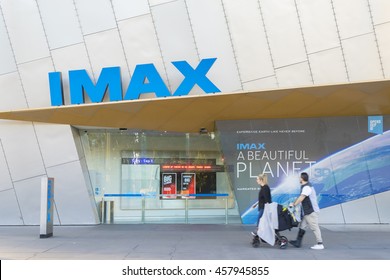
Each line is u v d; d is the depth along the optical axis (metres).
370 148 14.45
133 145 15.77
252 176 14.45
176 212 15.48
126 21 13.48
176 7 13.31
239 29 13.17
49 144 14.24
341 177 14.38
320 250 9.01
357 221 14.16
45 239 10.73
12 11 13.83
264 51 13.13
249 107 13.52
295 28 13.04
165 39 13.36
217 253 8.63
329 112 14.13
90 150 15.50
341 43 12.92
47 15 13.71
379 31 12.78
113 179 15.52
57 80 13.59
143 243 10.02
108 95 13.47
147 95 13.25
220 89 13.16
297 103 13.30
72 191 14.38
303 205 9.28
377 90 12.42
